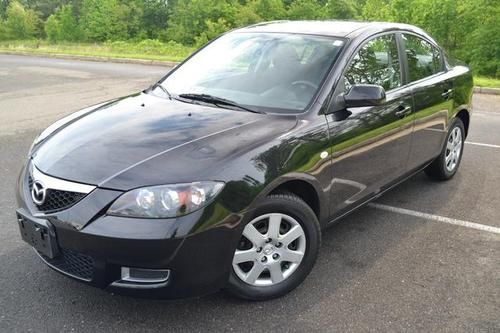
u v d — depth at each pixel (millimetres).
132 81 13805
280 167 3186
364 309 3305
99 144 3199
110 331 3033
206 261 2902
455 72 5547
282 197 3238
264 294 3314
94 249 2795
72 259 2951
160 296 2879
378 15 33688
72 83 13375
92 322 3107
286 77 3900
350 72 3945
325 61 3916
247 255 3184
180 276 2846
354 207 4035
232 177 2947
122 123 3496
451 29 26969
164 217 2766
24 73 15844
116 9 61438
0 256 3859
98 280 2861
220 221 2891
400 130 4371
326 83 3754
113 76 15000
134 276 2873
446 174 5637
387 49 4477
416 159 4812
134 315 3180
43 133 3760
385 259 3961
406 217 4750
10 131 7910
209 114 3584
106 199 2812
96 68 17562
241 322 3135
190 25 57438
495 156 6734
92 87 12617
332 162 3607
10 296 3350
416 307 3340
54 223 2902
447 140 5469
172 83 4324
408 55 4762
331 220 3797
